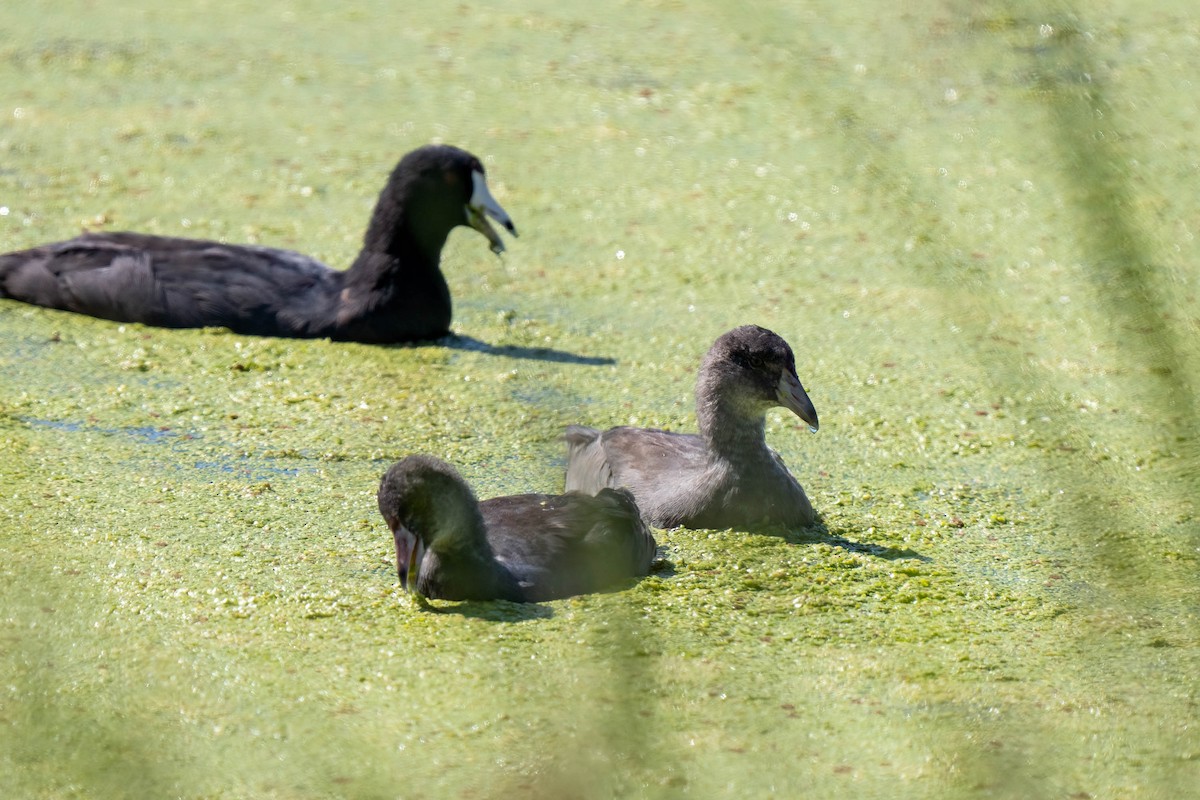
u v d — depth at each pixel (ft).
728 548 35.22
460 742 26.66
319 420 43.01
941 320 51.08
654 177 63.21
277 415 43.29
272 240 55.72
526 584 32.07
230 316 48.91
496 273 54.90
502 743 26.61
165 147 64.03
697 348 49.06
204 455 40.32
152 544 34.71
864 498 38.91
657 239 57.82
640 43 78.33
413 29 80.33
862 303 52.65
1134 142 62.64
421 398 44.78
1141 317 49.65
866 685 29.07
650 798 25.00
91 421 42.27
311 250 55.06
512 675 28.89
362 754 26.27
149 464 39.58
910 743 26.89
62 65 73.31
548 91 71.82
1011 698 28.58
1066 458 41.27
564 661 29.48
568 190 61.72
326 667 29.14
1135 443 42.04
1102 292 52.26
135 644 29.96
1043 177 61.57
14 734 26.71
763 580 33.65
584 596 32.53
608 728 26.61
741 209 60.49
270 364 46.96
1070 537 36.63
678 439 38.91
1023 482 39.96
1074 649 30.71
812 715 27.84
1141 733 27.32
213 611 31.45
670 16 82.84
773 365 35.29
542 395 45.11
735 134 67.51
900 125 66.54
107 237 50.78
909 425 43.68
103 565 33.53
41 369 45.78
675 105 70.59
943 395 45.60
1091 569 34.73
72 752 26.21
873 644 30.83
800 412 35.29
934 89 69.72
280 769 25.84
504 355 48.39
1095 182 22.02
